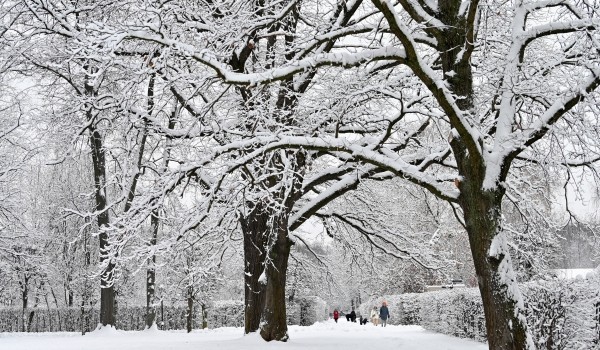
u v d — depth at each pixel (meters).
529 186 12.49
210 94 14.50
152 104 12.88
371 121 13.42
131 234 10.16
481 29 11.11
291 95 12.62
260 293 13.91
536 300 12.16
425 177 9.16
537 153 10.11
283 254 13.61
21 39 12.96
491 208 8.48
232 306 39.22
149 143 15.95
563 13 10.31
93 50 8.81
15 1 13.26
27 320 33.69
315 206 13.85
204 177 13.36
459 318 17.97
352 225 16.53
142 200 9.97
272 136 10.05
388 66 11.58
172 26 10.37
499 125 8.94
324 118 11.84
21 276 33.75
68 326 33.81
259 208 14.21
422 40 10.09
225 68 8.97
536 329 12.08
